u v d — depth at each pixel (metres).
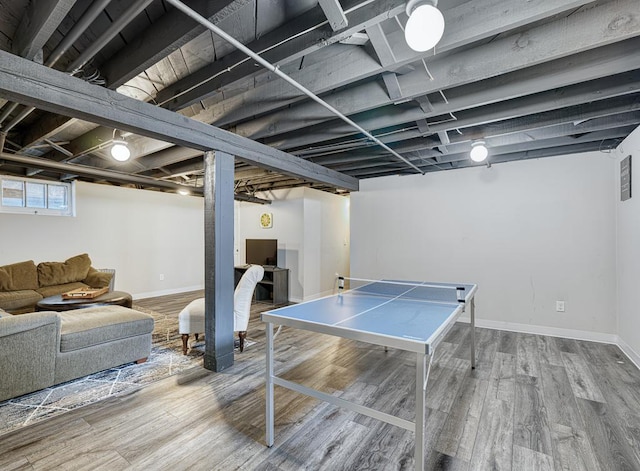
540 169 4.16
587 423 2.12
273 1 1.60
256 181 6.15
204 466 1.72
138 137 3.76
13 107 2.55
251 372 2.94
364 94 2.50
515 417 2.20
